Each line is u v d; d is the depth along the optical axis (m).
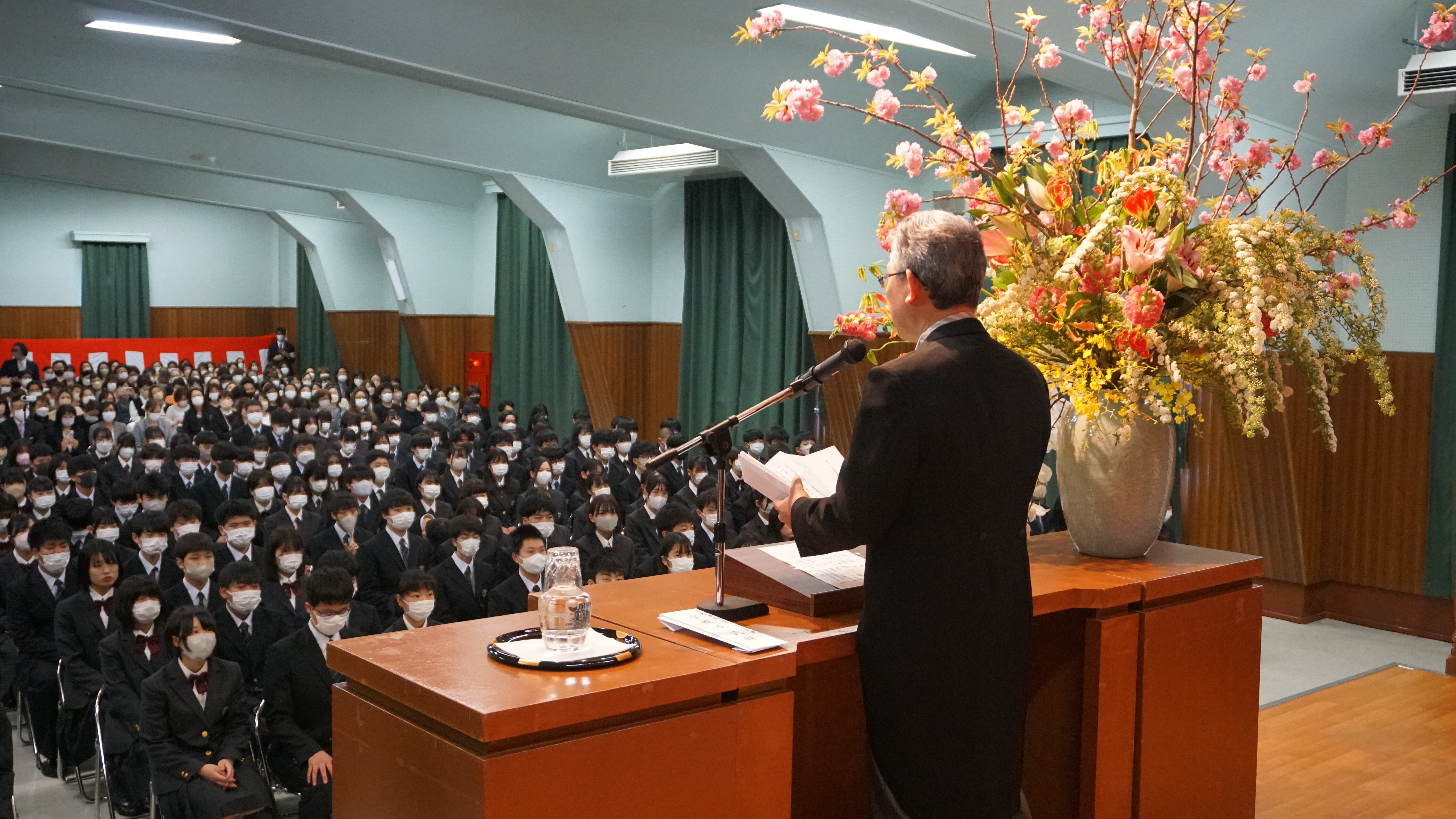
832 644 2.06
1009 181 2.61
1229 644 2.77
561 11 6.86
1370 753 4.18
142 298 22.75
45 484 7.46
